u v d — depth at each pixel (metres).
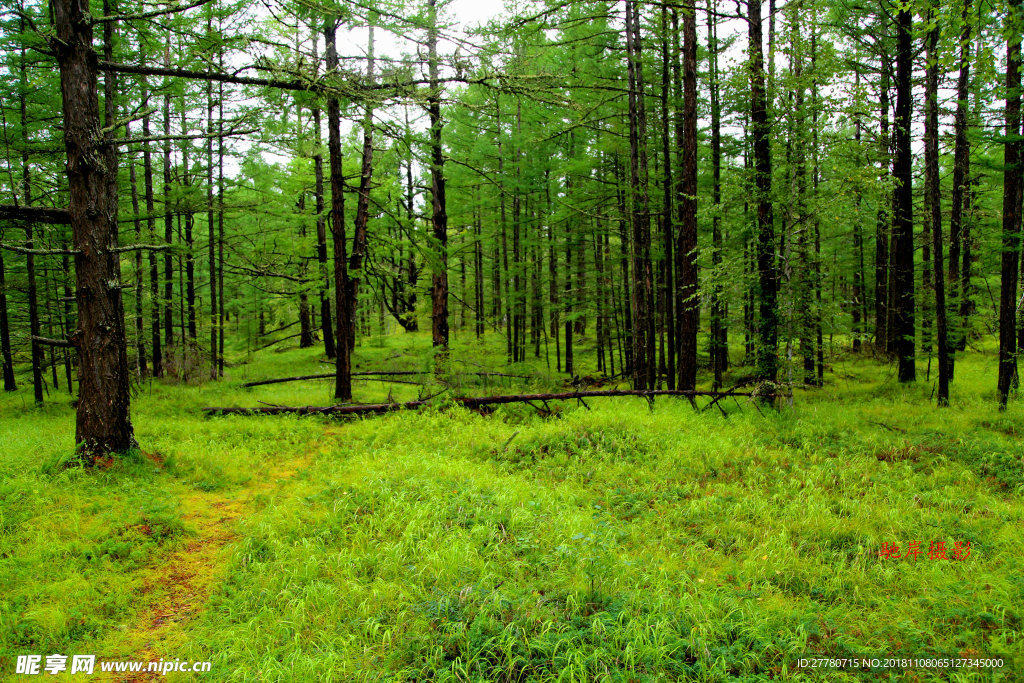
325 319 23.66
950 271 17.48
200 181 20.41
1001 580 5.19
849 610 5.12
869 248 24.58
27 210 8.27
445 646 4.34
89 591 5.41
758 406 13.12
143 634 4.97
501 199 21.03
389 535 6.59
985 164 11.19
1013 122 10.80
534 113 18.94
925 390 13.82
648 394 13.41
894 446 9.75
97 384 8.48
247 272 21.81
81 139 8.27
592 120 15.72
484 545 6.34
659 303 19.16
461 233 23.56
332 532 6.74
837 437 10.66
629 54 13.94
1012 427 10.27
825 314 12.73
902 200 14.40
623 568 5.62
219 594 5.58
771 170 12.72
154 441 10.35
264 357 25.95
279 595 5.38
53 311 17.86
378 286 23.72
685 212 14.10
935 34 12.85
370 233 18.83
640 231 15.04
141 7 11.18
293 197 24.12
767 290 13.13
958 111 13.09
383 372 18.58
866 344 23.20
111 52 12.76
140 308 17.31
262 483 8.89
